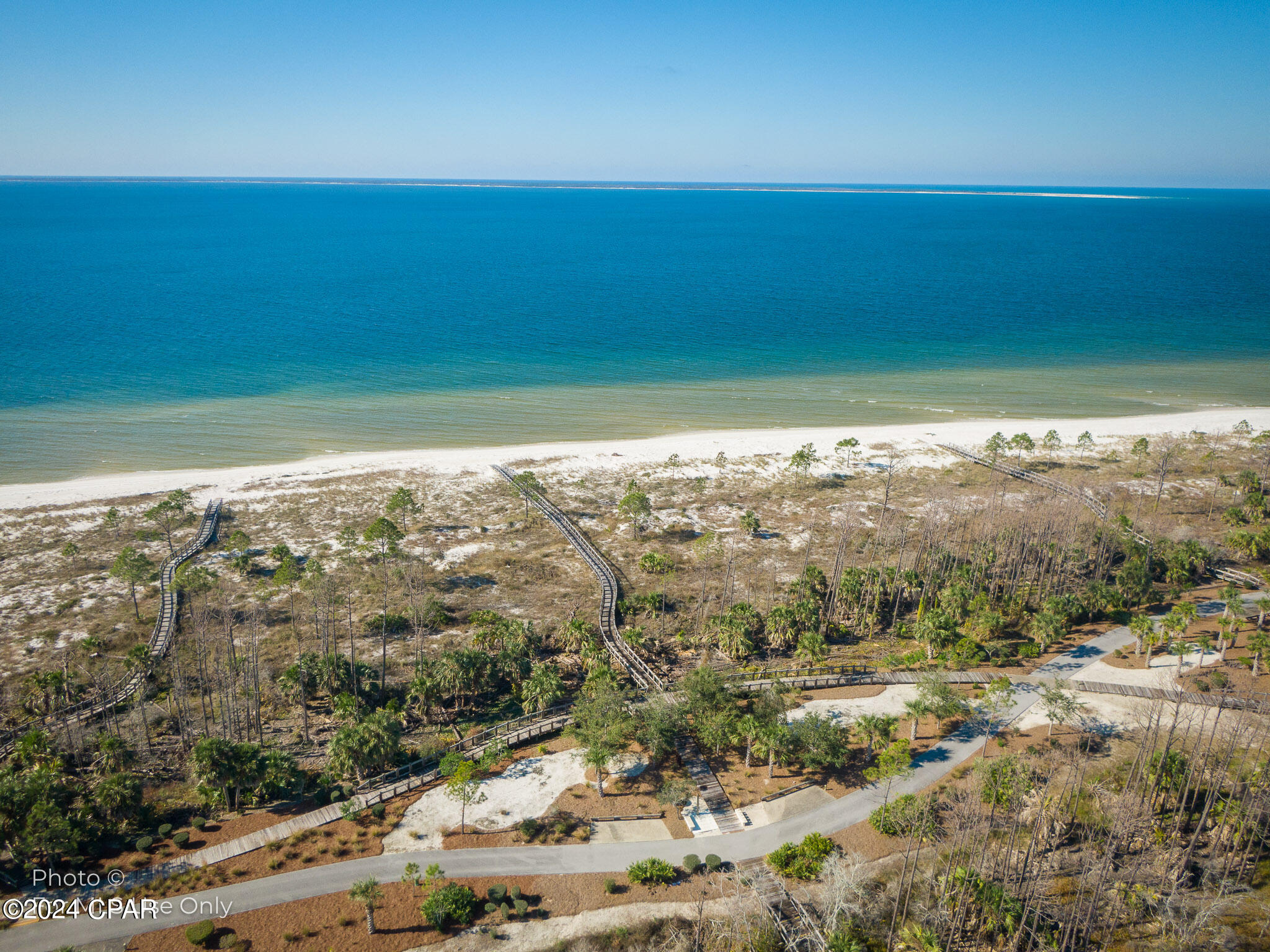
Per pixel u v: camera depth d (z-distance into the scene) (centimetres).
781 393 15838
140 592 8344
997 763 5469
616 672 6988
